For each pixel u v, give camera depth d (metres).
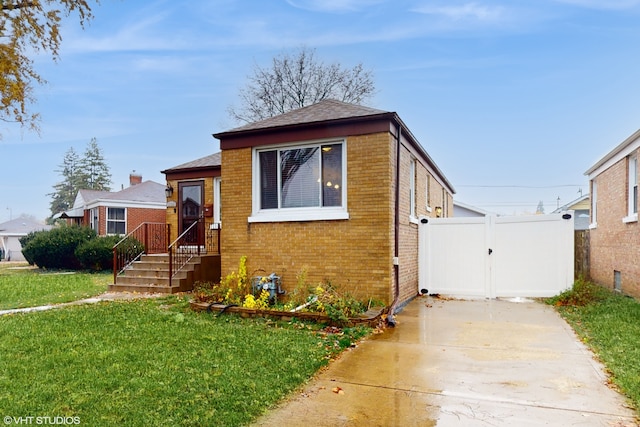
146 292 10.51
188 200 14.22
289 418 3.48
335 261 8.16
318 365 4.74
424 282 10.12
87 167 55.34
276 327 6.53
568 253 9.28
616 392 3.98
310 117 8.76
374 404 3.77
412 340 5.93
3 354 4.99
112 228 22.86
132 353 5.01
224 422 3.33
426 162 11.81
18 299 9.95
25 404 3.58
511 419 3.46
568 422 3.39
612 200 11.07
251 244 8.94
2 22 9.23
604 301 8.45
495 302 9.10
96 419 3.32
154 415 3.40
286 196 8.77
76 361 4.73
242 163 9.09
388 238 7.79
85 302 9.01
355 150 8.08
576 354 5.19
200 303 7.84
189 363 4.65
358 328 6.43
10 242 36.31
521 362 4.91
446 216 17.39
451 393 4.01
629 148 9.76
